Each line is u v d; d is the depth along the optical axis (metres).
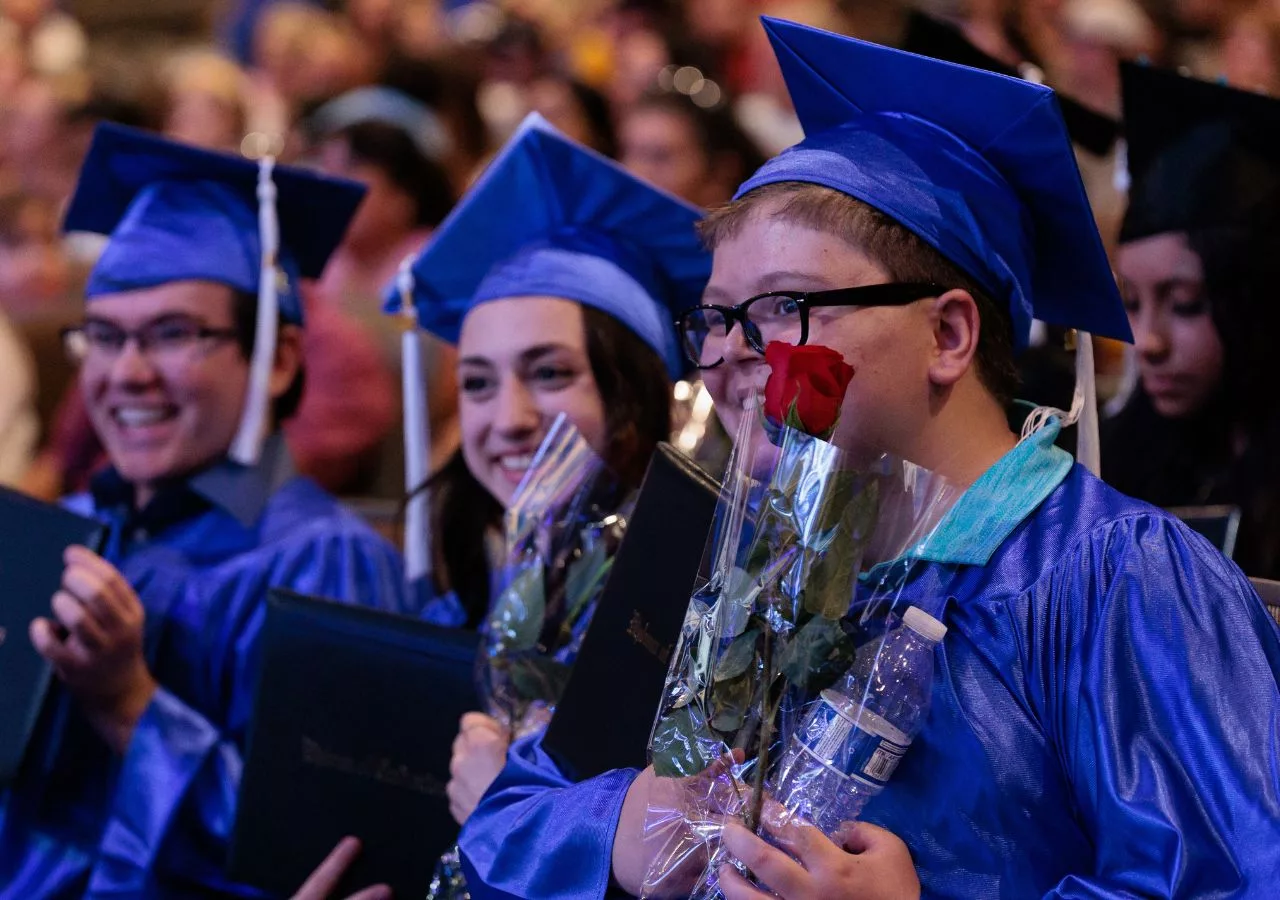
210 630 4.86
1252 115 4.25
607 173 4.21
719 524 2.69
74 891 4.65
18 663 4.65
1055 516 2.75
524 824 2.89
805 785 2.52
